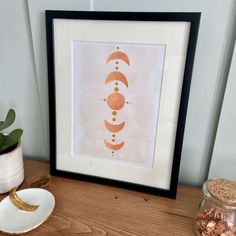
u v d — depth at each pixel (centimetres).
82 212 61
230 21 54
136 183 67
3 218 59
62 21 61
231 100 58
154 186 66
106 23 58
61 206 62
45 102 75
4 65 75
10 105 80
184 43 55
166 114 61
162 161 64
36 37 68
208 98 62
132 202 64
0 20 70
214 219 52
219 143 63
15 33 70
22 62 73
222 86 60
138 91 61
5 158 63
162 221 59
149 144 64
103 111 65
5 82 78
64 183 71
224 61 58
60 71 65
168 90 59
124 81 61
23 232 54
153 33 56
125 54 59
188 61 55
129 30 57
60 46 63
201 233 53
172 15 53
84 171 71
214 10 54
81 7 61
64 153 71
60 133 70
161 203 64
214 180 56
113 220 59
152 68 58
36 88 75
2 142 64
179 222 58
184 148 68
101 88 64
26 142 84
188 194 67
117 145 66
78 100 66
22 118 81
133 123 64
